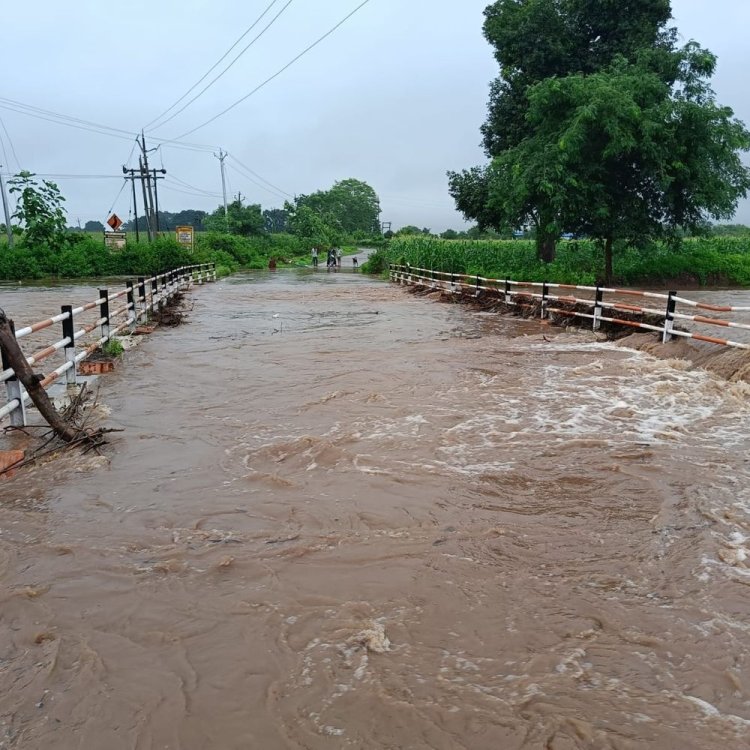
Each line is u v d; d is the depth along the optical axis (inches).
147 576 152.9
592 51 1085.8
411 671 119.0
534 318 633.0
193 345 487.5
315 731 105.7
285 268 2219.5
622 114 871.7
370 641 127.3
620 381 349.1
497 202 1086.4
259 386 341.7
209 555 161.9
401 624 133.0
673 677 116.5
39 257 1558.8
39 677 119.5
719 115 893.2
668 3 1052.5
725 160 912.9
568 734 103.7
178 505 191.6
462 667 119.9
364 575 151.7
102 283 1355.8
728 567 153.4
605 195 934.4
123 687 116.5
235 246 2229.3
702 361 379.2
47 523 181.5
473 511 185.3
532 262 1212.5
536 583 147.6
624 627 130.9
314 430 260.5
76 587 148.9
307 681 117.0
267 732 105.8
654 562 156.2
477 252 1291.8
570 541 167.2
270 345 484.7
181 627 133.4
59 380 358.6
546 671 118.3
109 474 217.5
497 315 688.4
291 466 222.4
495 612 136.6
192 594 145.0
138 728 107.1
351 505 189.3
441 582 148.2
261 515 184.1
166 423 274.4
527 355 434.3
